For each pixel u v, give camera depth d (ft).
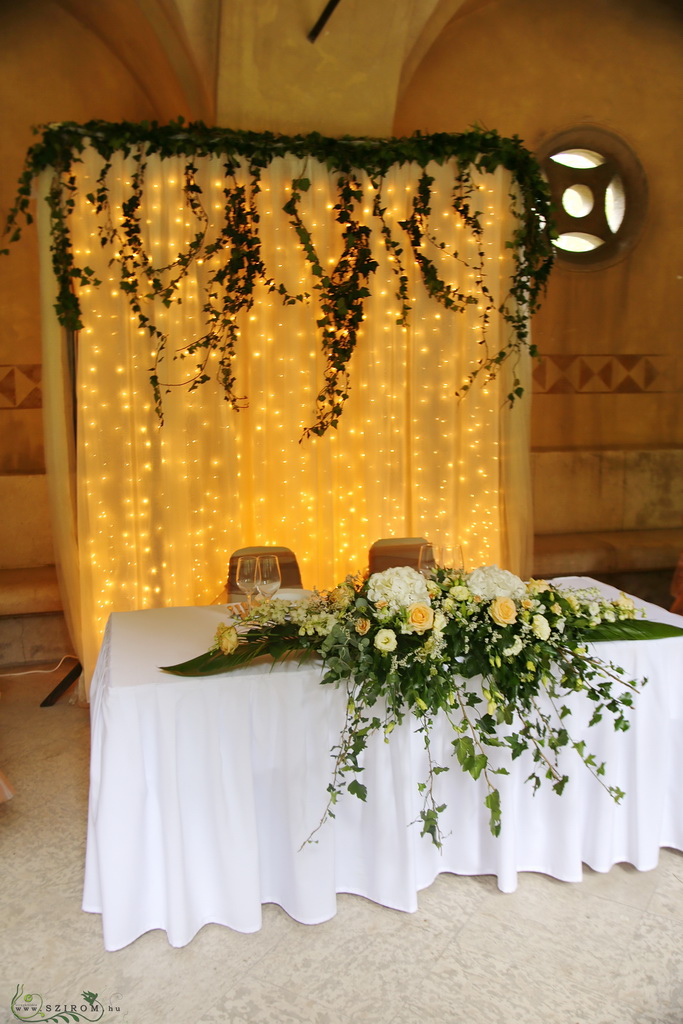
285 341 14.08
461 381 14.88
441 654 7.13
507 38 18.54
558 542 18.75
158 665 7.59
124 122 12.70
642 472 20.10
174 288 13.19
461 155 13.96
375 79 14.42
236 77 13.94
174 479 13.73
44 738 12.35
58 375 13.05
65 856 9.07
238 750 7.34
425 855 8.18
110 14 15.35
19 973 7.15
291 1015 6.62
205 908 7.71
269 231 13.82
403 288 14.14
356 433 14.90
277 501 14.53
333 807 7.81
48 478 13.37
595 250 19.61
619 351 20.07
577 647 7.40
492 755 8.04
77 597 13.66
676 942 7.45
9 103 16.40
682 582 14.64
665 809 8.74
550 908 7.95
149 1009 6.70
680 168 19.81
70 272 12.50
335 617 7.30
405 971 7.11
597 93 19.16
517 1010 6.65
